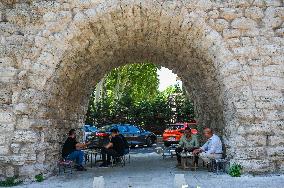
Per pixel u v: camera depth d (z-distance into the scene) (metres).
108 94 40.56
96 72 14.75
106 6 10.30
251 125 10.23
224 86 10.70
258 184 8.71
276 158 10.10
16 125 10.02
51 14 10.43
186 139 12.92
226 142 10.95
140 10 10.38
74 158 12.16
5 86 10.14
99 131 23.02
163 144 24.61
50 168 10.95
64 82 11.65
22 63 10.28
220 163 11.34
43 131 10.38
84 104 15.71
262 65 10.54
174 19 10.58
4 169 9.80
